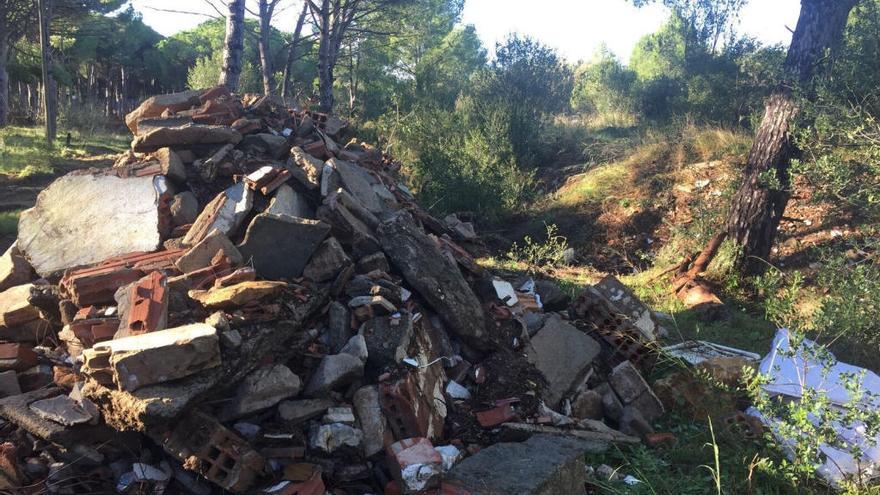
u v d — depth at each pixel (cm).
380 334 428
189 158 538
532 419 453
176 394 324
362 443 377
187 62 4484
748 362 553
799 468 413
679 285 902
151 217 484
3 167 1240
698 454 457
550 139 1753
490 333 508
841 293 681
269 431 362
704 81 1720
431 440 407
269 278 435
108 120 2361
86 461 352
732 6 2034
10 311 438
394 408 396
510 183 1360
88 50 3850
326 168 547
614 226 1237
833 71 882
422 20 3150
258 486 345
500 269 878
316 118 701
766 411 452
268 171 499
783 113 902
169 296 382
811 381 512
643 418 497
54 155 1393
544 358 513
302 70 3831
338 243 460
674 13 2141
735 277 909
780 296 794
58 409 361
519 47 2006
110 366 334
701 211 1049
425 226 705
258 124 587
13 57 2911
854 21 1158
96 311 396
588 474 418
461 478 357
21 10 2397
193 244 454
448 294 483
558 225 1273
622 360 570
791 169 852
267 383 363
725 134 1367
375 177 652
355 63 2820
